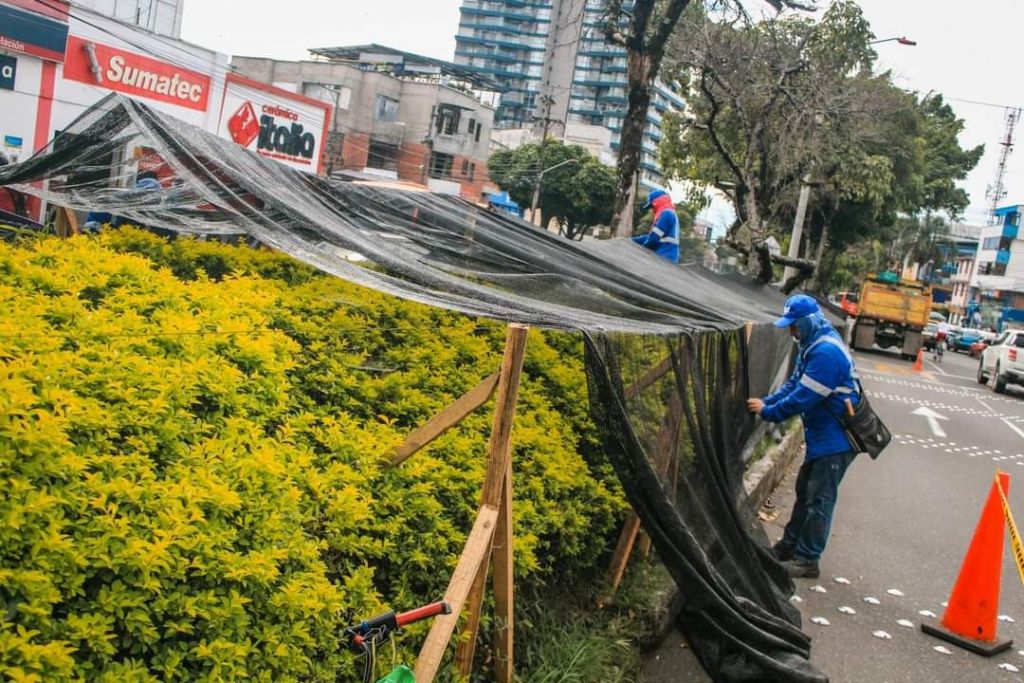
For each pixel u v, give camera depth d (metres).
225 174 5.98
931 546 8.53
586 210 53.91
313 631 2.86
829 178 24.44
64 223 6.94
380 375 5.00
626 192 13.54
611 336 4.16
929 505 10.27
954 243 98.06
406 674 2.56
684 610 5.52
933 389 25.52
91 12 19.25
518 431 4.89
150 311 4.44
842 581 7.17
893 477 11.65
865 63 20.55
